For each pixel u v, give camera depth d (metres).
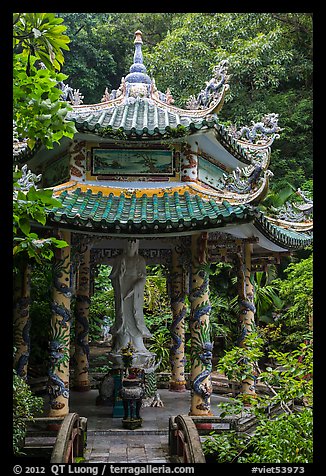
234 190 12.93
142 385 13.84
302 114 32.62
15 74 7.44
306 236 17.16
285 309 24.39
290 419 8.45
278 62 31.05
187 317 24.52
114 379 14.91
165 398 17.36
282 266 29.94
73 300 23.00
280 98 32.75
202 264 13.52
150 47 41.16
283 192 27.98
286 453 8.03
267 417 9.57
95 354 28.52
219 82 13.84
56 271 13.39
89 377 20.61
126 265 15.92
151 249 19.16
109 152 14.10
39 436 12.28
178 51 31.95
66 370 13.19
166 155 14.15
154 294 26.08
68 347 13.35
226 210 12.20
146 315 26.30
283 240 14.84
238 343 16.44
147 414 14.97
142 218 12.38
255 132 16.41
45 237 13.45
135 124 14.17
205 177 14.75
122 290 15.90
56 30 7.61
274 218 17.34
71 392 18.03
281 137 32.72
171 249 19.11
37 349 19.92
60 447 8.27
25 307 15.21
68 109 7.74
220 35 32.22
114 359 15.50
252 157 15.29
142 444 12.24
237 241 15.19
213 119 13.09
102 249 18.88
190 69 31.36
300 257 29.52
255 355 9.84
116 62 42.38
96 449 11.83
